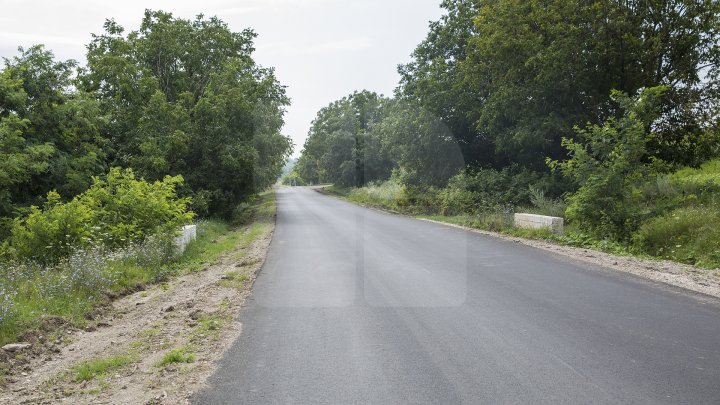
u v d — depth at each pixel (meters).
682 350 5.25
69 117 24.31
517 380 4.54
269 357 5.34
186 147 26.45
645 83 21.70
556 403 4.05
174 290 9.62
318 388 4.48
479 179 22.20
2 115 22.02
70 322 7.36
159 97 27.59
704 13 21.19
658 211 14.95
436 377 4.66
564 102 23.70
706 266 10.69
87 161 23.94
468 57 26.30
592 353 5.21
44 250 12.48
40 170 20.83
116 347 6.22
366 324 6.38
